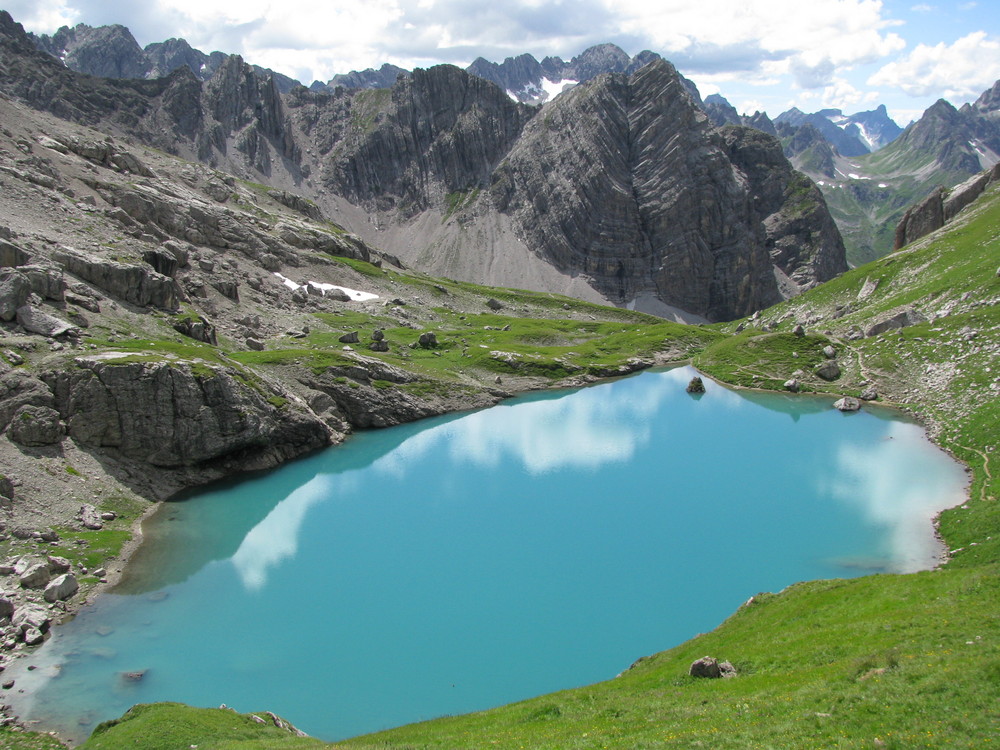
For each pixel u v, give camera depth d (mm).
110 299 112438
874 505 80688
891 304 159250
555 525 82312
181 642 57062
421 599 65188
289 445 106938
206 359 100688
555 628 59656
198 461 93562
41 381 84125
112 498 80750
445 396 141625
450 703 49781
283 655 55844
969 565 61125
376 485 97562
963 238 167625
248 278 185125
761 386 150625
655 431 123250
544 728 35688
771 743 26641
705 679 39031
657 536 78000
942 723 24844
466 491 94812
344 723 47719
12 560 63438
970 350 121125
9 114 192500
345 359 132750
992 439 91875
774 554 71438
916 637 35062
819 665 36000
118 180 188500
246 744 36094
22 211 136250
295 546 77125
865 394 130625
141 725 39156
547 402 149500
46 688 49688
